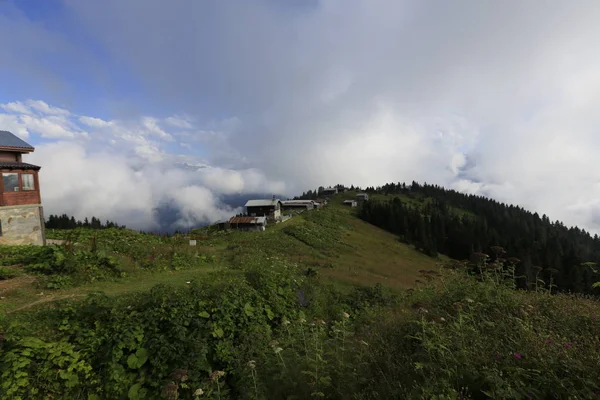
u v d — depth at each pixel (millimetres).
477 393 3658
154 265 16469
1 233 18828
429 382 3668
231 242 33062
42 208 20797
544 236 102812
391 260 47438
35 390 6020
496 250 7926
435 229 91812
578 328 4836
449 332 4926
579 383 3416
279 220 66000
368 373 4816
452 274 8727
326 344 6469
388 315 8812
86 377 6609
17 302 9891
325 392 4742
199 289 10062
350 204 124000
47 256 13586
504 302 6039
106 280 13109
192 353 7371
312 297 13836
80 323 8141
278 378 5297
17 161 20312
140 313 8438
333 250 41375
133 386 6664
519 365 3822
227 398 6414
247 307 9945
